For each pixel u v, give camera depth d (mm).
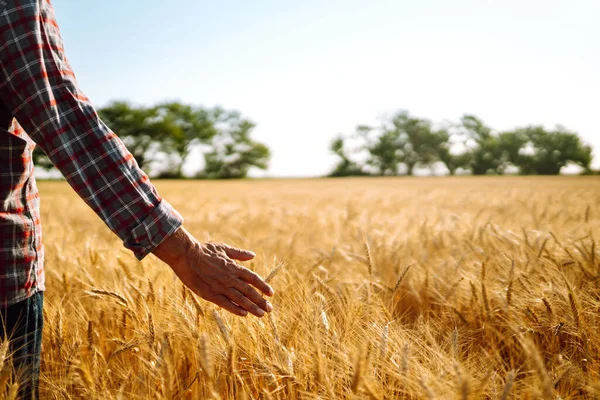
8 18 1334
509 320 2482
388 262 3957
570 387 1973
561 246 3402
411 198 16266
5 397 1427
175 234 1513
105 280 2984
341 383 1888
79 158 1419
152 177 81688
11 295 1438
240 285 1562
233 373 1860
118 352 2014
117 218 1451
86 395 1763
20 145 1426
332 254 3908
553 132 81750
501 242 4145
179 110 81875
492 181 41000
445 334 2691
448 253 4398
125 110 76375
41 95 1359
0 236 1402
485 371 2037
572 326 2324
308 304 2318
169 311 2299
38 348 1636
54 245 4047
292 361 1942
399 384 1816
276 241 5312
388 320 2363
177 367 2102
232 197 19547
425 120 85750
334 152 85438
